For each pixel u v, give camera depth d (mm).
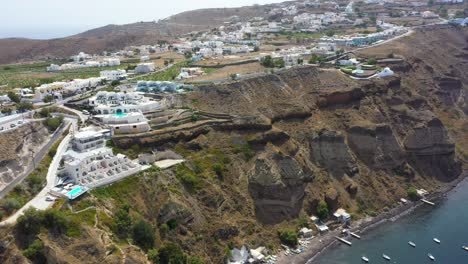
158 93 154125
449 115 192250
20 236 80750
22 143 106750
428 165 155750
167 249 94875
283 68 183000
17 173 98812
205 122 133875
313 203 128500
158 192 106938
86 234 84562
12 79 193250
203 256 102312
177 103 145500
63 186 97312
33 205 89562
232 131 134125
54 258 78125
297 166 128375
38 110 132500
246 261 105875
